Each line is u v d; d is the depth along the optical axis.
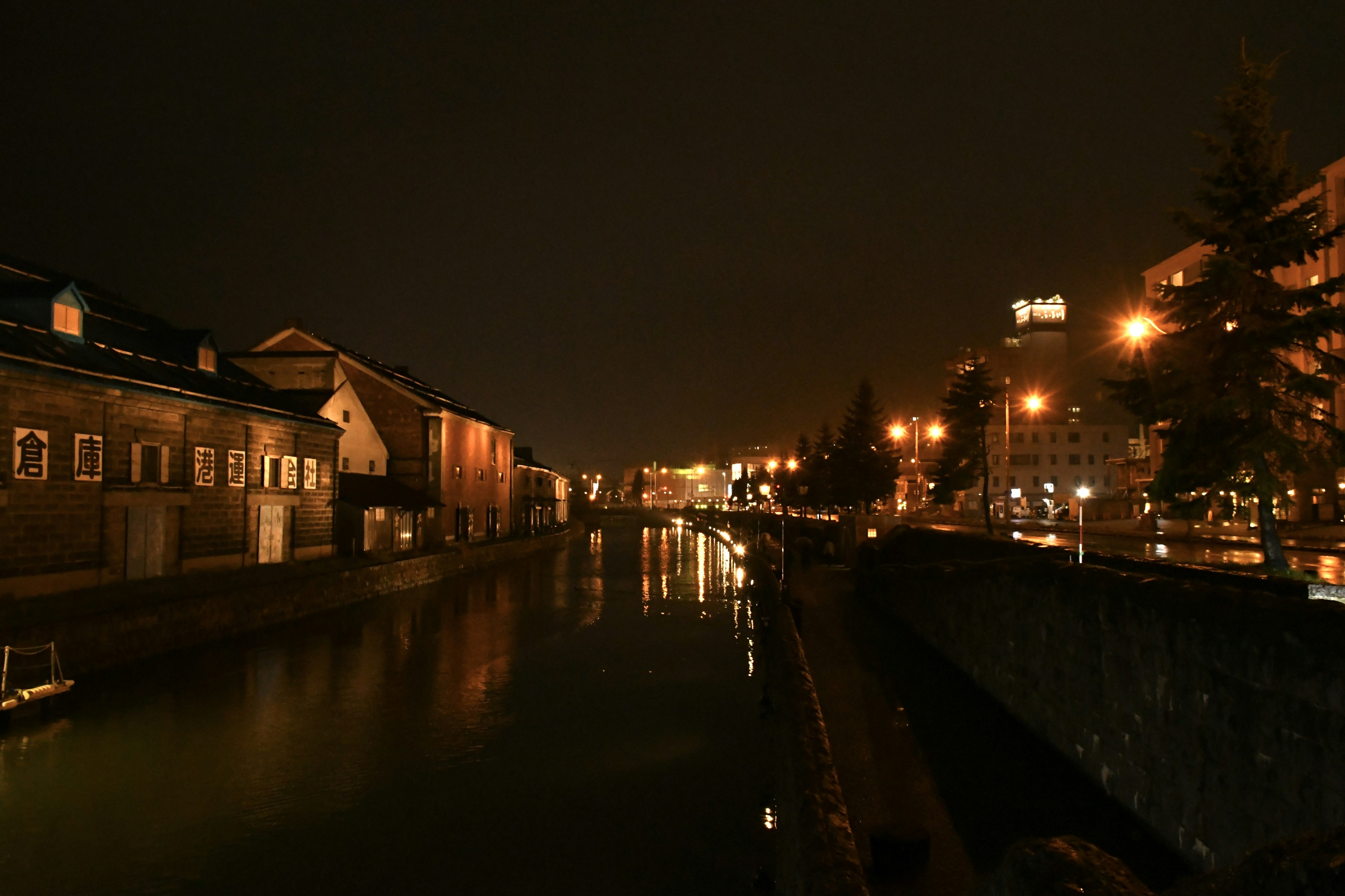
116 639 19.67
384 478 46.03
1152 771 8.10
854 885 5.00
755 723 17.22
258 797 13.12
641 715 17.86
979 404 40.19
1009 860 3.85
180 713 17.44
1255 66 17.94
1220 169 18.22
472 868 10.76
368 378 48.56
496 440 61.00
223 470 27.64
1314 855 2.78
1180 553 32.12
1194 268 53.66
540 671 22.08
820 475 73.44
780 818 9.33
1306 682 5.82
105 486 21.83
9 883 10.30
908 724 12.25
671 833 11.76
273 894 10.12
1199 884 3.26
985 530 46.72
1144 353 19.05
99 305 28.98
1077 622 10.05
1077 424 96.25
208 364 30.44
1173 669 7.71
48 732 16.00
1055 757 10.59
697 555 65.62
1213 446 17.98
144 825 12.04
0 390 18.50
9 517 18.70
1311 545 35.91
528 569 52.50
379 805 12.78
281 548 31.86
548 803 12.91
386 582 36.00
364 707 18.31
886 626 21.36
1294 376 17.23
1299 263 18.19
